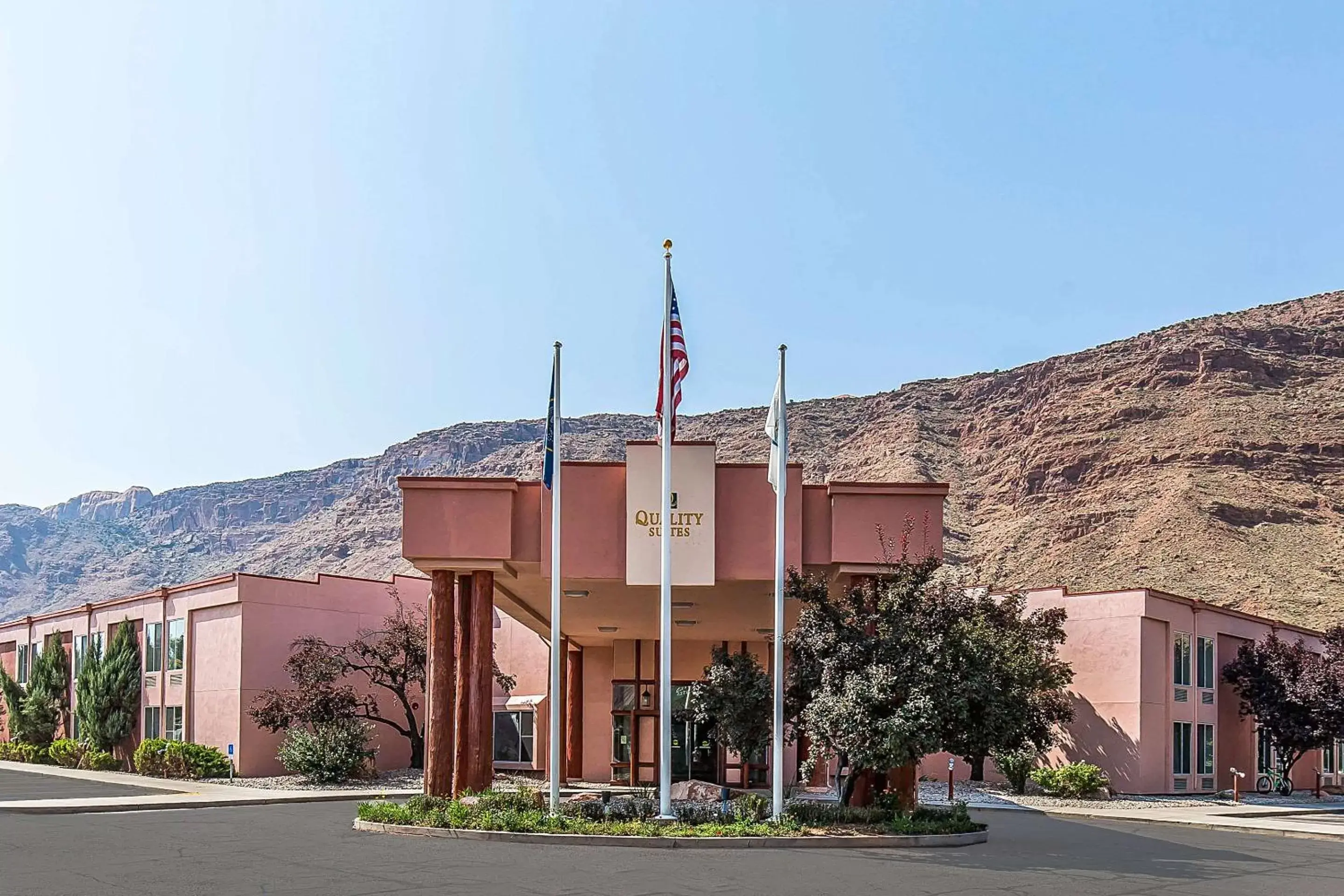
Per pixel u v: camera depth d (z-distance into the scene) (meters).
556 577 22.72
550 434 23.17
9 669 61.56
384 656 41.47
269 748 42.19
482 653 25.16
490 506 24.86
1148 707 39.78
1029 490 153.75
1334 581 96.81
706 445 24.47
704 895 14.84
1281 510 118.44
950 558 138.00
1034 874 17.72
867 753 21.69
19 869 16.81
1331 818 33.75
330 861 17.72
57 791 34.88
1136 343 182.12
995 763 39.81
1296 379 159.00
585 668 42.00
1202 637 44.28
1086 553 121.00
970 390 192.25
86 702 50.09
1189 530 114.12
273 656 42.81
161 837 21.36
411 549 24.70
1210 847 23.12
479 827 21.06
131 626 49.72
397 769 43.41
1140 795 38.91
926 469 169.38
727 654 24.88
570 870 16.86
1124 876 17.83
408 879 15.84
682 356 23.12
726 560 24.36
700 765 37.69
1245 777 47.31
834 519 24.48
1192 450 139.00
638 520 24.28
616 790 33.62
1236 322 185.12
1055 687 36.94
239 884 15.29
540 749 43.84
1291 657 43.94
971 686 22.09
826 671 22.52
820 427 195.00
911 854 19.78
